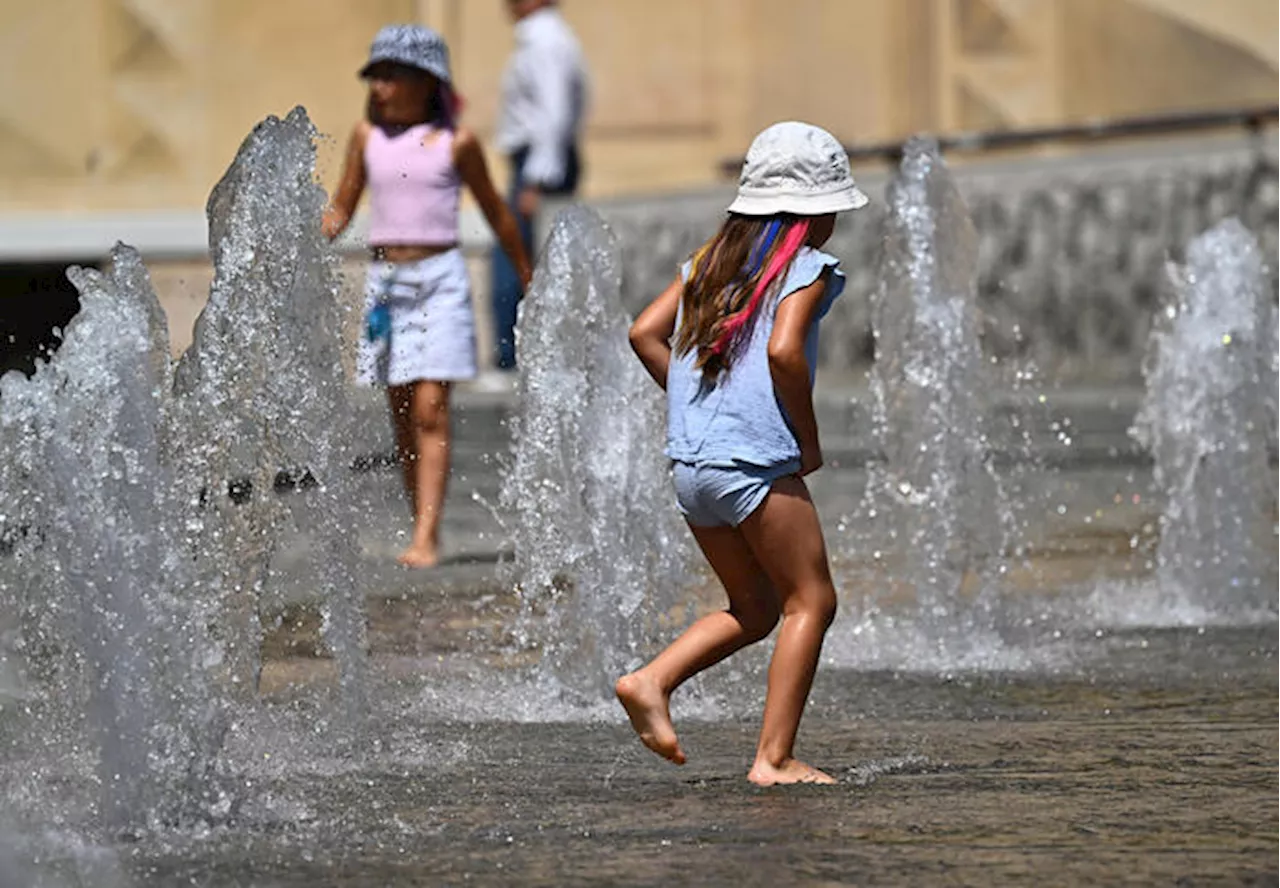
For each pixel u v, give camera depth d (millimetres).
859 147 42688
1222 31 49156
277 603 17609
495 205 20797
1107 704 14172
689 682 15023
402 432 20766
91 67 45969
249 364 13109
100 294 11539
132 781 10930
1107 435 32750
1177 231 40719
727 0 49094
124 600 11148
